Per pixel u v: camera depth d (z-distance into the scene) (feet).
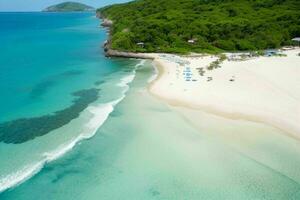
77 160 70.59
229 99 107.55
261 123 88.48
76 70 156.04
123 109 100.17
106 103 105.70
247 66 157.48
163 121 91.15
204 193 60.13
